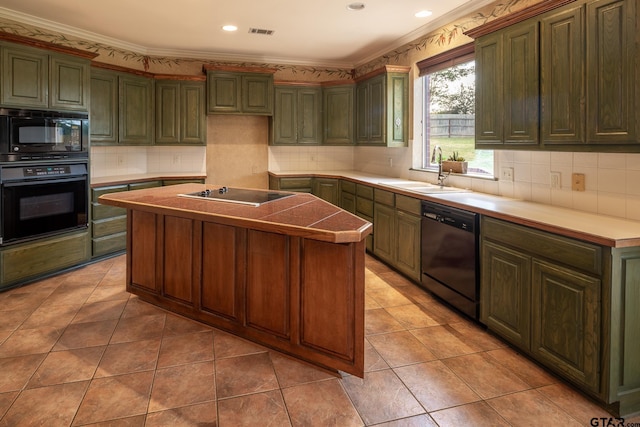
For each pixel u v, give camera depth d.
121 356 2.42
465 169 3.67
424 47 4.28
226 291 2.64
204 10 3.77
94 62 4.28
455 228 2.95
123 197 2.95
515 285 2.38
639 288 1.85
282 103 5.57
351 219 2.16
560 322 2.07
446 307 3.18
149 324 2.85
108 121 4.54
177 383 2.15
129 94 4.77
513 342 2.43
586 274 1.91
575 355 1.99
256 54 5.44
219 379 2.19
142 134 4.96
